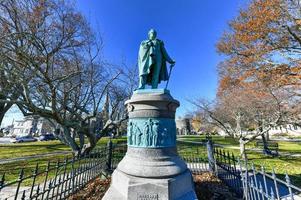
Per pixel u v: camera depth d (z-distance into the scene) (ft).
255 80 47.67
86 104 49.08
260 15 40.22
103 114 59.26
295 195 20.99
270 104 48.26
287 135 145.89
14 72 34.35
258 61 45.06
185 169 19.13
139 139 19.06
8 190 23.82
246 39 43.45
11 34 30.12
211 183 26.20
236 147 75.00
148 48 22.06
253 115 52.44
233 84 57.62
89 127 47.26
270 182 26.23
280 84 41.68
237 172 22.44
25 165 39.68
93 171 27.99
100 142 96.94
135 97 19.66
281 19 38.42
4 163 42.22
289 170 35.22
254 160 46.88
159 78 22.81
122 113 65.51
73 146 50.72
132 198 15.93
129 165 18.19
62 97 45.21
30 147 82.17
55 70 41.68
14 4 30.55
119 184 17.76
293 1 36.81
